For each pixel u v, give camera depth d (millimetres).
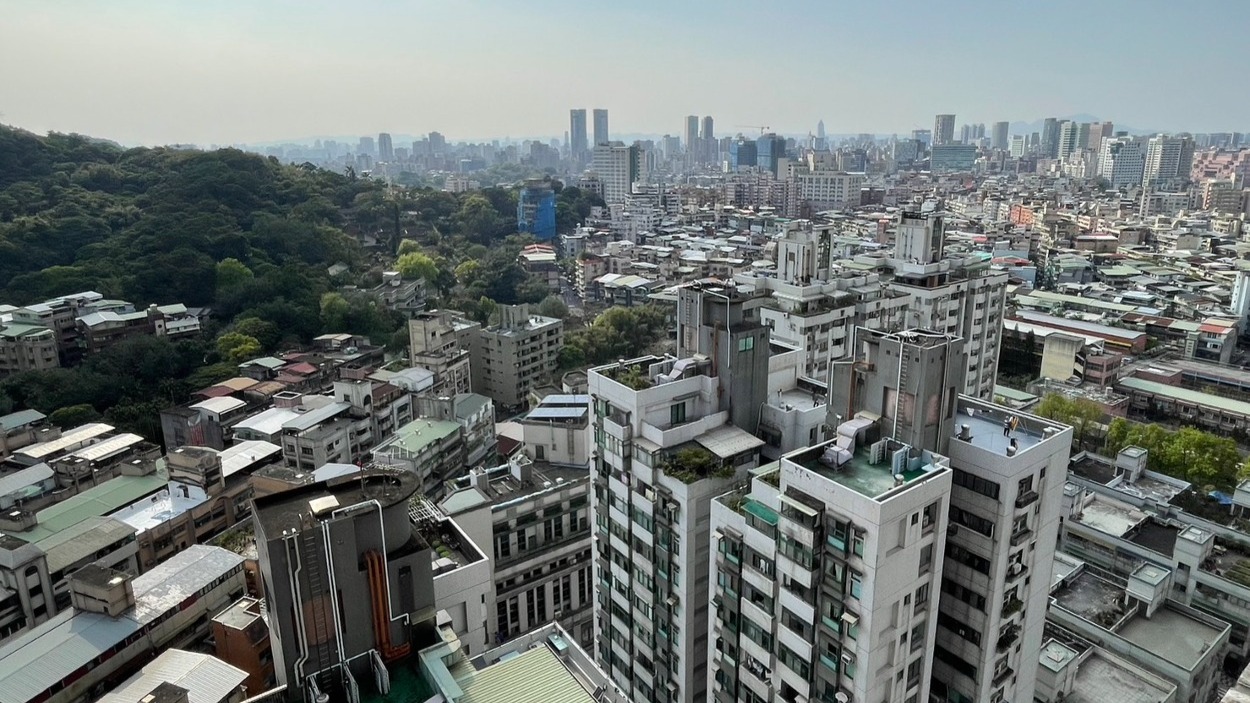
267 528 45094
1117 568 106062
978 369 162250
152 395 170500
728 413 72250
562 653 62750
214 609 87188
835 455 55531
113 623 78562
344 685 46406
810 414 71000
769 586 57281
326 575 45000
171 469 114125
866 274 150750
